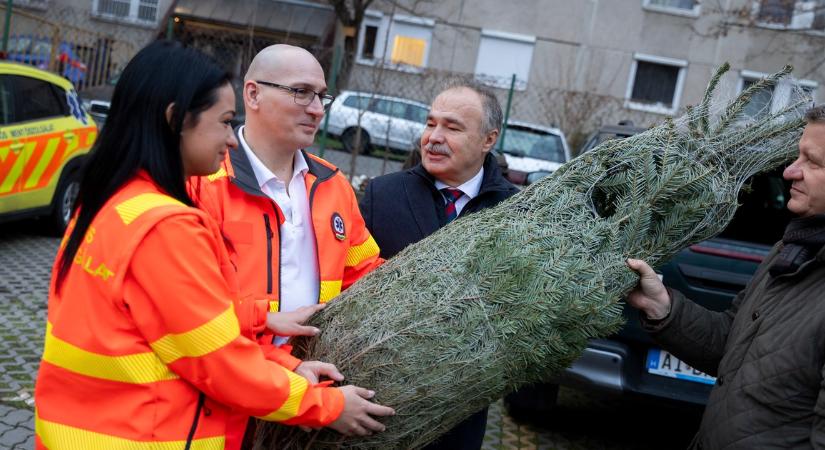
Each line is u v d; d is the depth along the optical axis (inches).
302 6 711.7
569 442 167.5
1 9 422.3
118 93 65.8
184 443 64.9
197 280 62.7
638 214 76.4
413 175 108.6
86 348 63.4
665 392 142.6
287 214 87.7
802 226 77.9
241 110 224.1
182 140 66.9
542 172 254.5
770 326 76.0
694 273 142.7
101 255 63.3
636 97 766.5
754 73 726.5
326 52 390.3
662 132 80.0
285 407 65.9
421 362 70.9
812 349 71.5
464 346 70.2
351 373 73.1
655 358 144.7
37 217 289.4
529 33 761.6
